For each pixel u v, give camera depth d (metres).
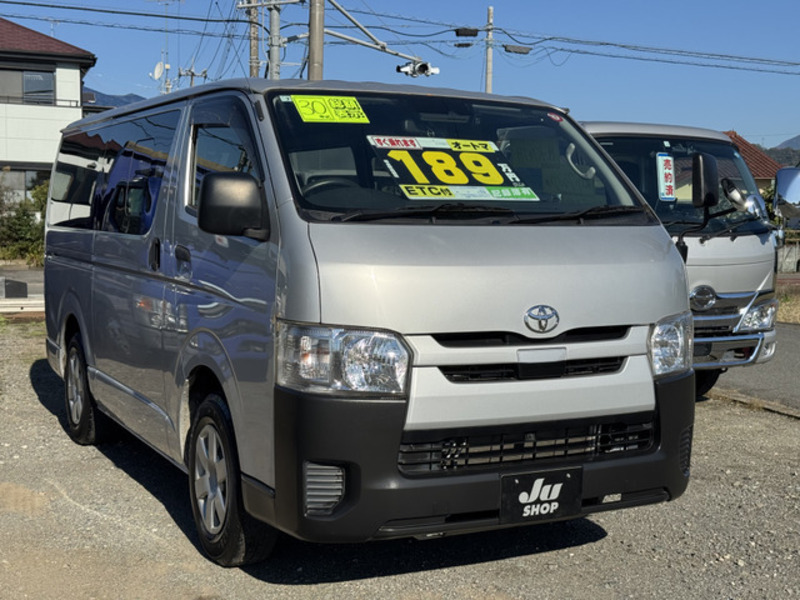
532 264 4.18
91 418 6.86
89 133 7.23
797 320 15.69
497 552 4.93
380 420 3.87
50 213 7.92
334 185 4.35
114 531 5.21
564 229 4.50
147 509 5.60
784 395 9.09
